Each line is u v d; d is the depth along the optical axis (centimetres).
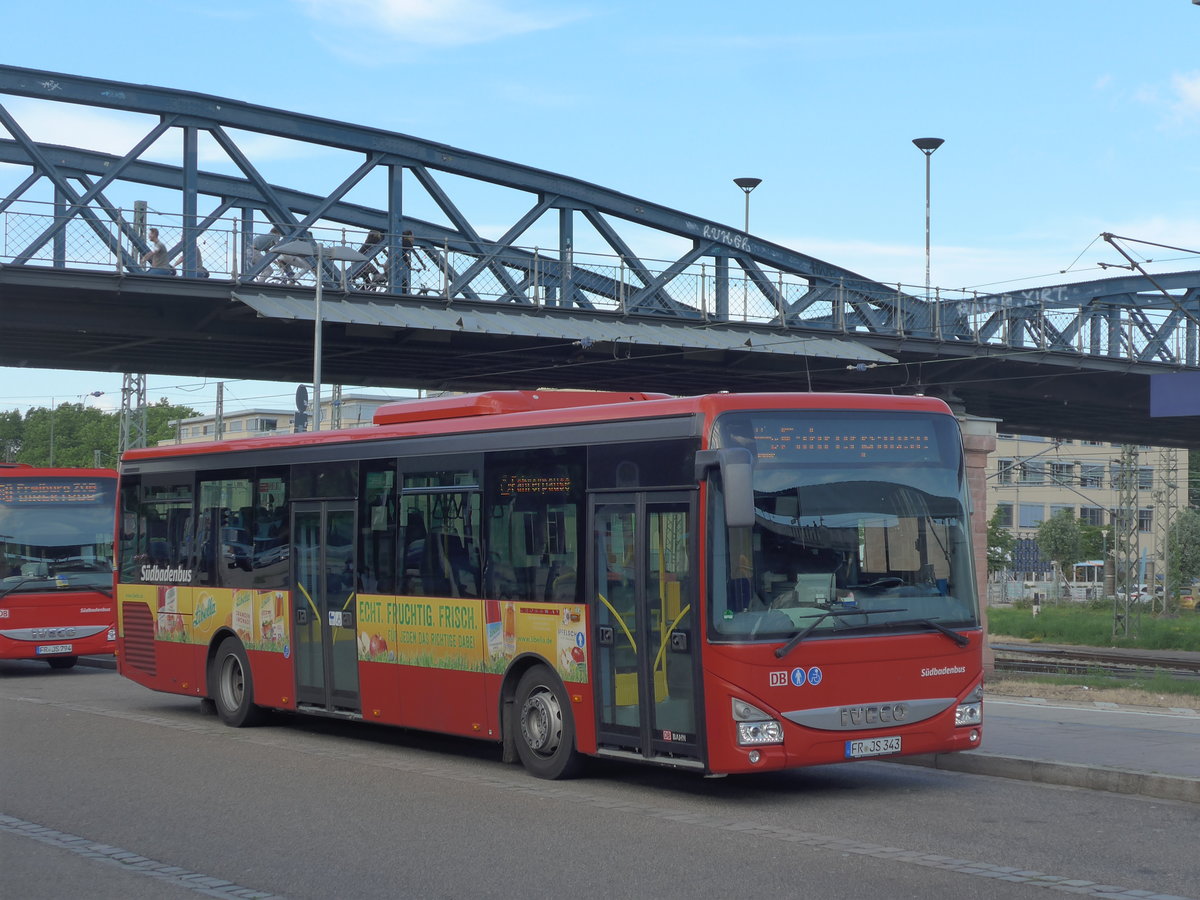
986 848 911
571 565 1201
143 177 4109
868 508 1113
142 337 3212
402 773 1271
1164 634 4644
